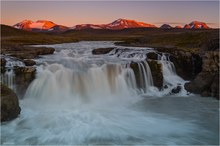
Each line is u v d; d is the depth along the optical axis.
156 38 74.25
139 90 26.55
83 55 41.91
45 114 19.52
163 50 36.91
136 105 22.61
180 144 15.20
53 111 20.34
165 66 30.52
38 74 24.02
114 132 16.62
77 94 24.03
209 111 21.00
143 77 27.33
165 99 24.34
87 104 22.56
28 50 38.09
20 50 37.78
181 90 26.28
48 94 23.27
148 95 25.66
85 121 18.39
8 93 18.17
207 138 16.03
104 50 44.34
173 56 32.56
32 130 16.66
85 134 16.25
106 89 25.48
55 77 24.28
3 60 25.59
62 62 28.92
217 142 15.49
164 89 26.86
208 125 18.11
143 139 15.70
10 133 16.16
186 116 19.92
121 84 26.22
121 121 18.62
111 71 26.50
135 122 18.47
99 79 25.56
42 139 15.52
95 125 17.70
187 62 31.89
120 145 14.85
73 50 47.31
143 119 19.14
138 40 79.00
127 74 26.81
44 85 23.53
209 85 25.33
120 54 39.72
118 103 23.11
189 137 16.16
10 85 23.48
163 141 15.51
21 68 23.97
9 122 17.59
